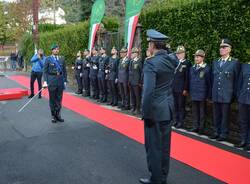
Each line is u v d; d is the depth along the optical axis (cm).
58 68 879
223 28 771
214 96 718
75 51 1741
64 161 598
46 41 2295
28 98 1329
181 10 897
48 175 538
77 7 2645
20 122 905
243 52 728
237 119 723
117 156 618
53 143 705
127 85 1055
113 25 1552
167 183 496
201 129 764
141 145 680
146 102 458
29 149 668
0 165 584
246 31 718
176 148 656
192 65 814
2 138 751
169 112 476
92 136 754
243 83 667
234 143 696
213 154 620
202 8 826
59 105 897
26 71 2919
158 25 1000
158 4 1053
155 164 477
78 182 509
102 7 1357
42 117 964
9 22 4344
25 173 547
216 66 724
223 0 766
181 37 902
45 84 876
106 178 521
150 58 468
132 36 1073
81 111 1052
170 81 482
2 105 1175
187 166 562
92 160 600
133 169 555
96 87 1280
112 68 1133
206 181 501
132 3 1075
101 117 955
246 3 716
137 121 891
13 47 4694
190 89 779
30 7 3919
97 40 1450
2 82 1978
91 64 1287
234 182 495
